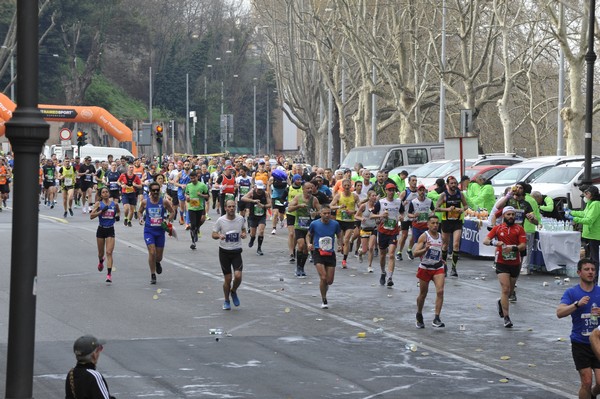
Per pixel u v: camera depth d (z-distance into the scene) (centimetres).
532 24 7694
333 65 9612
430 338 2392
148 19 19412
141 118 18150
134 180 5391
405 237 3944
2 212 6419
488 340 2373
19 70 1268
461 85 11438
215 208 7119
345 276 3497
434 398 1802
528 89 9025
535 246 3559
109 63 19350
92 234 4803
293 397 1798
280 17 11100
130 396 1788
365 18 8044
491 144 12394
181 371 1997
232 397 1792
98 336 2353
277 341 2325
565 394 1848
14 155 1277
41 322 2528
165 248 4344
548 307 2859
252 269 3662
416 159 6612
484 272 3600
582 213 3253
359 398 1794
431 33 7412
